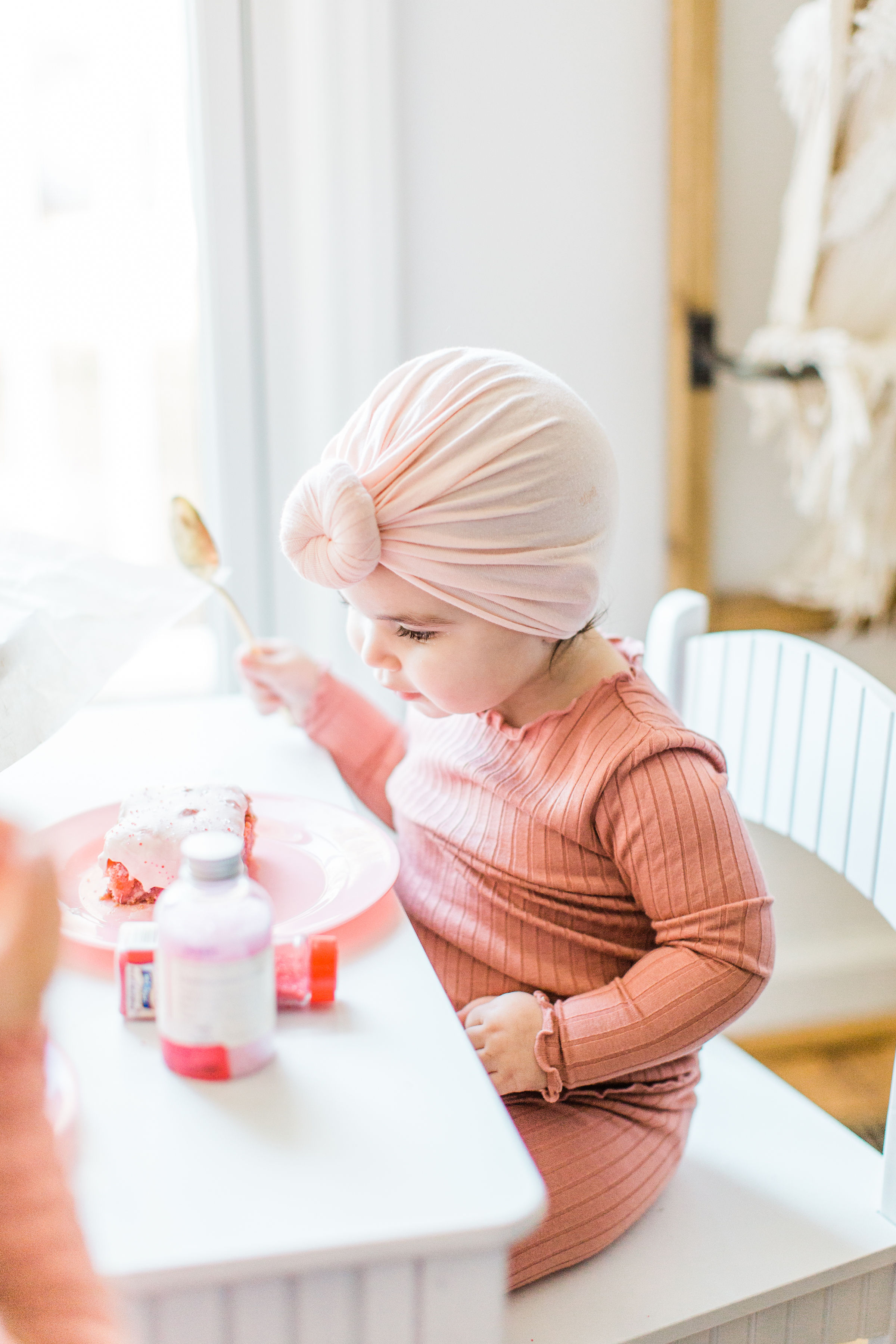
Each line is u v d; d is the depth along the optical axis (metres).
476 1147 0.49
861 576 1.39
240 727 1.08
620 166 1.24
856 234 1.24
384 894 0.70
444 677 0.75
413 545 0.70
